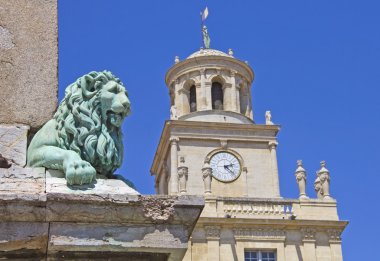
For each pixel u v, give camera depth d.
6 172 5.68
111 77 6.18
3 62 6.37
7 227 5.26
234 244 48.78
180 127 55.66
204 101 57.50
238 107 58.16
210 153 55.25
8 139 6.04
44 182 5.59
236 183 54.78
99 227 5.37
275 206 50.22
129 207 5.39
